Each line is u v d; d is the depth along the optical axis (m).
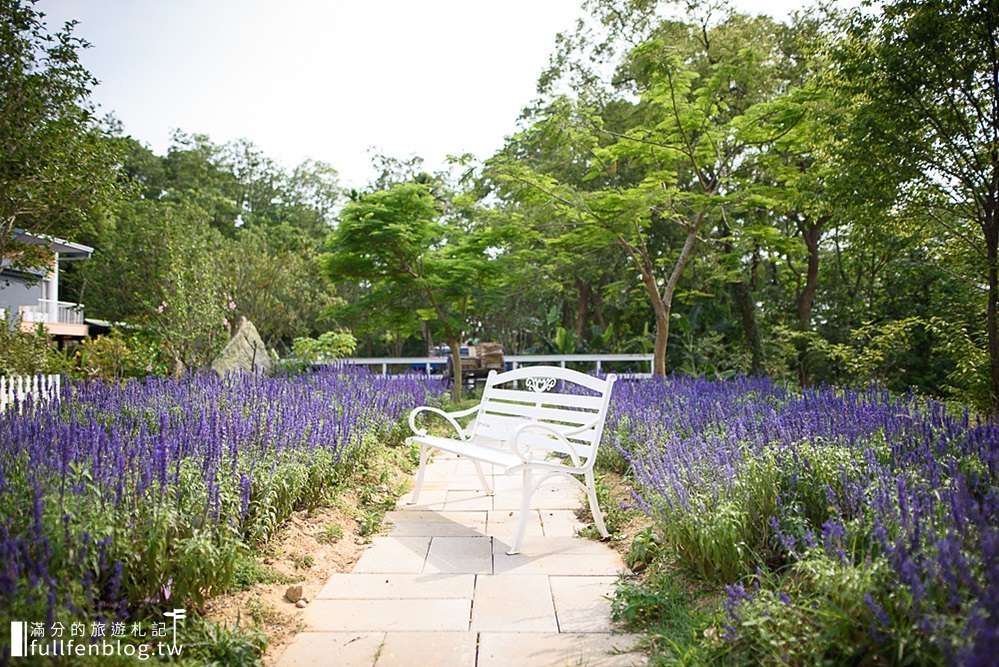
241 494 3.54
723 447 4.01
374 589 3.55
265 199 35.06
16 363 9.93
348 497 5.16
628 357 16.42
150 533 2.90
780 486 3.47
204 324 12.12
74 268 21.58
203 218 20.91
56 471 3.07
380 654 2.81
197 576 2.91
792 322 18.95
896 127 7.75
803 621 2.43
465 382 16.77
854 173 8.22
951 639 1.87
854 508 2.97
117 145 9.81
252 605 3.17
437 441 5.28
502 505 5.35
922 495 2.74
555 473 4.36
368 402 7.27
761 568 3.00
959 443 3.75
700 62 15.88
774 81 16.12
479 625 3.10
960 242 9.45
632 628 3.03
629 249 12.39
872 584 2.25
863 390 7.31
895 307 16.38
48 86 8.66
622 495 5.33
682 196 10.95
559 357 16.81
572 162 17.47
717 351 18.20
